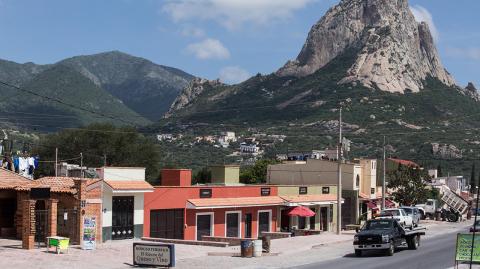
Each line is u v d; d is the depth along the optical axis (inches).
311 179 2522.1
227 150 4685.0
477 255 944.3
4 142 2321.6
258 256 1246.9
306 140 4557.1
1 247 1199.6
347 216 2490.2
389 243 1273.4
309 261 1181.1
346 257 1267.2
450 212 2928.2
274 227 2015.3
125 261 1102.4
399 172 3034.0
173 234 1621.6
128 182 1475.1
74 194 1316.4
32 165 1891.0
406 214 2038.6
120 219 1446.9
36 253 1123.3
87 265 1023.6
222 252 1312.7
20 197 1371.8
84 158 3565.5
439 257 1232.2
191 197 1681.8
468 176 4104.3
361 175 2655.0
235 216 1855.3
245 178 3405.5
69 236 1322.6
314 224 2240.4
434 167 4640.8
